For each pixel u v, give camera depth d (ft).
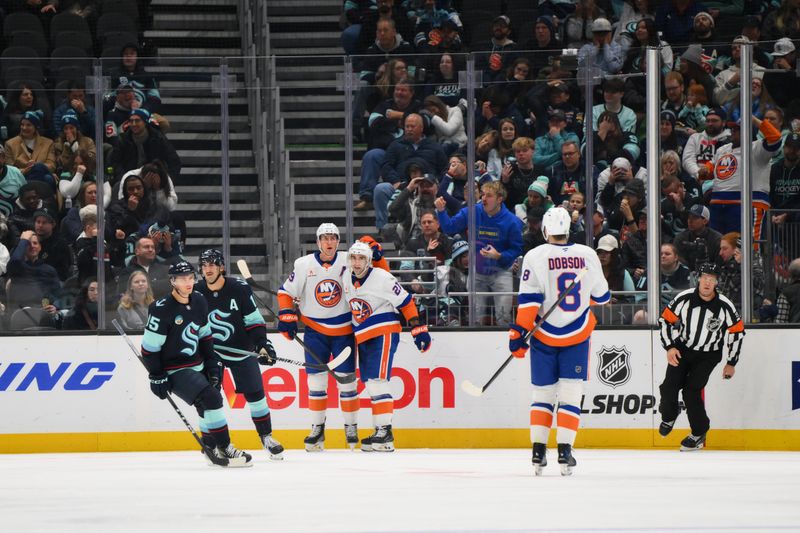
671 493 53.36
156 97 94.43
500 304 94.84
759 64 91.97
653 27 128.16
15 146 93.15
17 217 92.89
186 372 72.02
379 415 88.12
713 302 87.86
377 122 95.55
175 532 39.81
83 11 134.21
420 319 94.84
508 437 93.04
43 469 72.59
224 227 95.04
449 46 124.98
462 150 95.20
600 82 93.81
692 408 88.63
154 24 139.44
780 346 90.48
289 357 93.81
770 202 91.71
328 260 88.79
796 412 90.22
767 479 61.98
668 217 93.76
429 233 95.20
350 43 130.11
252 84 95.81
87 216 93.50
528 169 94.68
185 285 70.85
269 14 143.74
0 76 93.30
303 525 41.52
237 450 72.90
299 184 95.86
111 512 46.50
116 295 93.50
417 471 68.85
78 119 93.56
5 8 131.44
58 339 91.97
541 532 39.06
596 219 94.17
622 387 92.48
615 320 94.02
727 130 93.04
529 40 125.59
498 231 94.79
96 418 92.02
